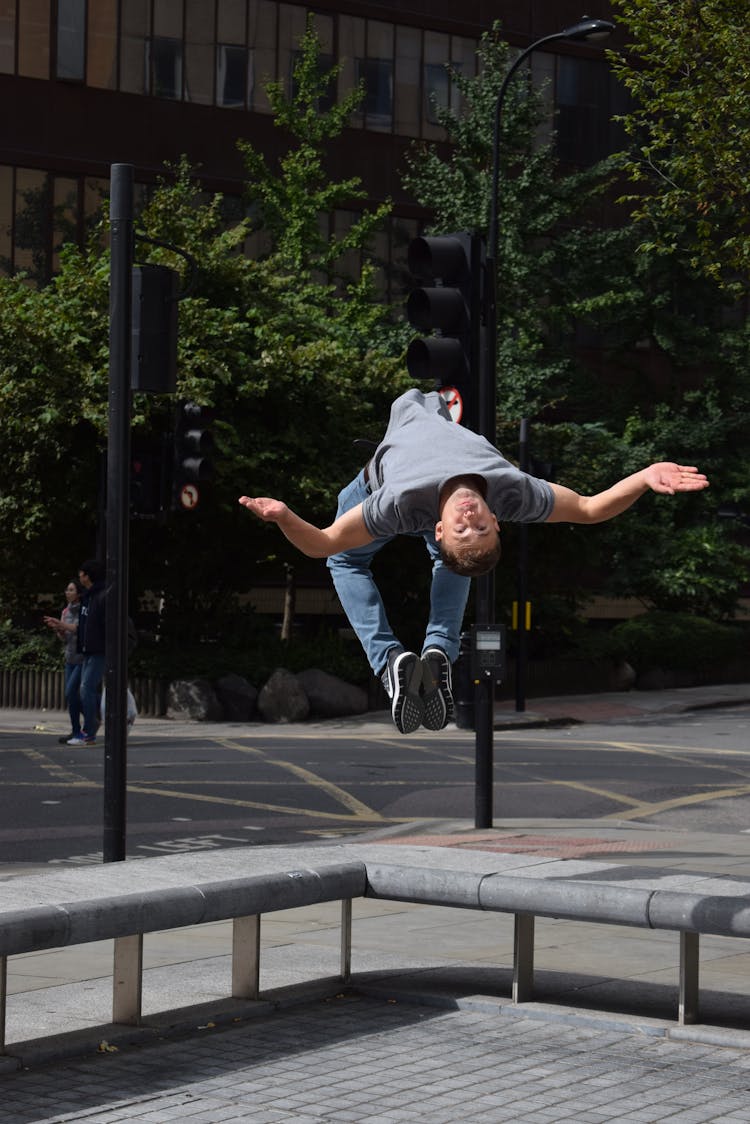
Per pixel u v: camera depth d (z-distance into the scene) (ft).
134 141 144.15
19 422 96.78
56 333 97.60
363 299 133.49
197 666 106.01
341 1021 27.17
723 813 57.06
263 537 108.58
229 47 148.46
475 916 37.81
